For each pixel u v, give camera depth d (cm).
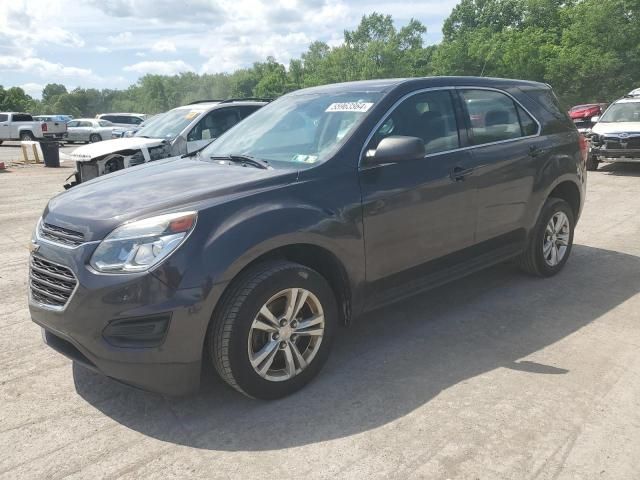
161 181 345
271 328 313
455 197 407
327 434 290
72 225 305
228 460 271
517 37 6212
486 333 412
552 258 529
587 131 1342
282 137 401
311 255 344
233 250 292
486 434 286
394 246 372
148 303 277
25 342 410
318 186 336
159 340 282
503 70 6153
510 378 343
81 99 16725
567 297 482
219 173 352
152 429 298
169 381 291
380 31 9656
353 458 270
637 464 261
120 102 17012
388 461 266
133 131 1137
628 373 346
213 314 298
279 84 11206
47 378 356
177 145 965
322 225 327
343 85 438
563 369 354
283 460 270
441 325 428
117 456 276
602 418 297
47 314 302
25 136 3278
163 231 285
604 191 1048
